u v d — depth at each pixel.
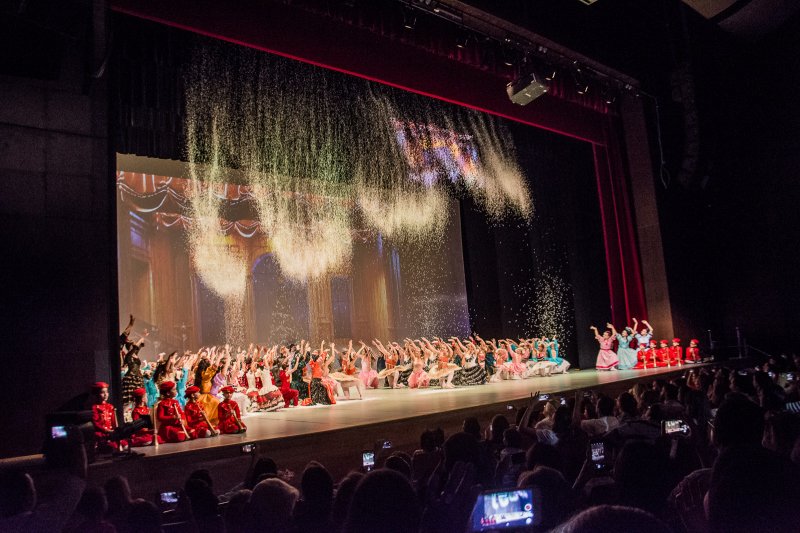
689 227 17.23
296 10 9.90
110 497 3.19
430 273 17.31
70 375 7.48
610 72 14.77
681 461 3.22
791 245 17.00
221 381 10.10
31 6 6.38
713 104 17.33
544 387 11.25
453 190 15.47
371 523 1.77
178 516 2.90
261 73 11.21
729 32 17.31
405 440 7.68
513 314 16.52
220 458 6.43
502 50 12.17
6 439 7.00
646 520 1.05
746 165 17.70
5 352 7.14
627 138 16.69
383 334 18.62
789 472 1.56
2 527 2.07
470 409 8.49
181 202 16.06
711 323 17.44
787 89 17.14
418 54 11.58
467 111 14.77
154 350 17.55
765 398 5.13
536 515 1.94
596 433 5.11
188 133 10.24
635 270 16.48
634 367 15.38
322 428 7.33
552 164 16.80
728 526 1.54
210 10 9.03
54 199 7.67
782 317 17.06
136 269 17.42
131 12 8.34
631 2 14.52
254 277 19.44
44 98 7.77
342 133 12.42
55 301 7.52
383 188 14.21
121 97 9.46
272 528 2.86
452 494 2.55
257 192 16.06
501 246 16.50
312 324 19.62
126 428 6.09
